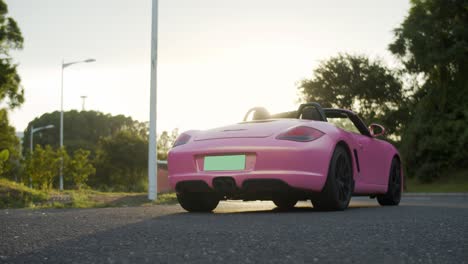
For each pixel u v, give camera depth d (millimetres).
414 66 27812
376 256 2316
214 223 3686
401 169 6953
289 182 4742
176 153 5164
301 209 5832
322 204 5141
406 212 4930
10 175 12430
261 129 5039
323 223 3678
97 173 34188
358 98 35969
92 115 70812
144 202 8672
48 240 2783
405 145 29234
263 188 4824
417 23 27031
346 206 5285
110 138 35750
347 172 5332
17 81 26297
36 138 69375
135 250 2461
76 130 69125
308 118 5789
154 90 9578
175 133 33031
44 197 8859
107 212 4836
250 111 6285
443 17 27156
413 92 32312
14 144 30562
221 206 6773
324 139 5016
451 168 28641
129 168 34406
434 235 2988
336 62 36312
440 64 26250
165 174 12039
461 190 24156
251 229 3277
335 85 36062
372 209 5516
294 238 2854
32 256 2307
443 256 2322
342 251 2438
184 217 4305
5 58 26250
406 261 2211
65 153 15117
